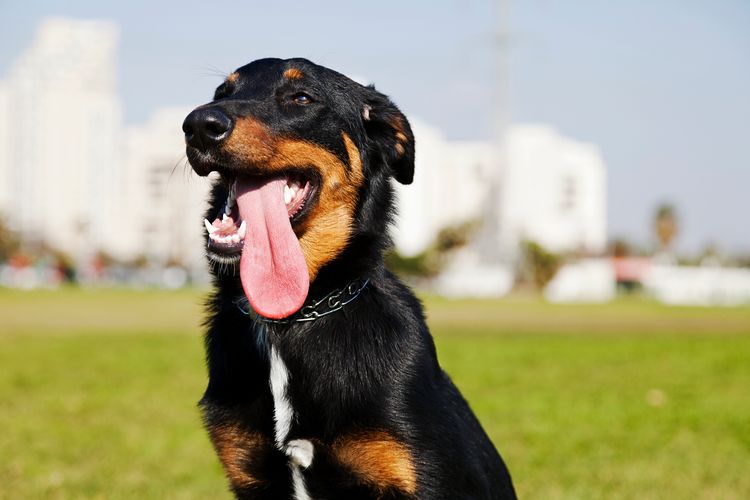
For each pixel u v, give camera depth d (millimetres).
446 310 40688
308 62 5039
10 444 8680
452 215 115125
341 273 4625
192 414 10500
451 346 19219
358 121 5012
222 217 4875
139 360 16422
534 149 113750
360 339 4453
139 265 119438
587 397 11711
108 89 141625
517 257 82500
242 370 4539
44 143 131750
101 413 10531
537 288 83250
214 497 6859
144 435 9227
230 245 4562
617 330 26188
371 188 5031
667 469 7711
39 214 131625
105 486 7078
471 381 13258
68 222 132125
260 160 4551
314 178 4766
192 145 4500
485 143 114312
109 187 133250
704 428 9633
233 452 4586
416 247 110250
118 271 103188
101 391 12312
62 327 26234
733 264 105938
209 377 4742
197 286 92812
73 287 80750
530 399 11461
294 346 4449
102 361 16234
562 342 20719
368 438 4312
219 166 4520
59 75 135125
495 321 31078
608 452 8375
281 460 4488
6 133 132125
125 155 131625
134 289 78125
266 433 4469
